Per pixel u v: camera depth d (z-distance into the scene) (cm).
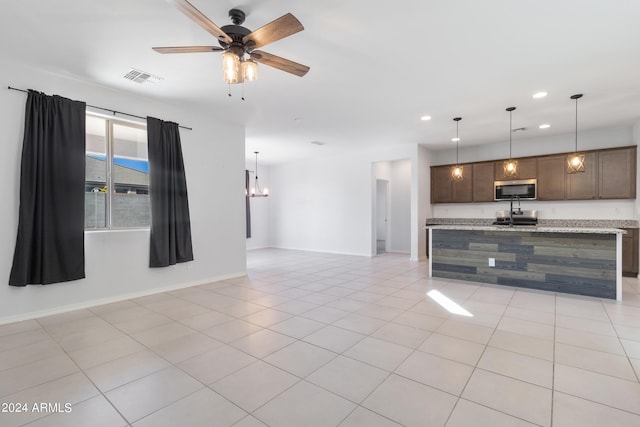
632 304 366
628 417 170
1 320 313
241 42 231
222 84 372
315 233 884
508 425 165
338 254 815
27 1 221
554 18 246
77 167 354
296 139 657
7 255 317
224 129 518
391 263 671
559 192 597
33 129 326
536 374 215
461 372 219
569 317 323
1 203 313
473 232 482
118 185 409
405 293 424
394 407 181
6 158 316
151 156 416
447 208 759
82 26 253
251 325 309
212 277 498
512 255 450
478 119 516
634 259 514
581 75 351
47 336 284
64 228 344
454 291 432
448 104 446
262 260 720
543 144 632
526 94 407
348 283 485
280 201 971
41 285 334
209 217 495
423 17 244
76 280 359
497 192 668
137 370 225
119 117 393
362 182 785
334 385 204
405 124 546
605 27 257
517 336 277
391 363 232
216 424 168
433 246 521
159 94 403
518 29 261
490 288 446
